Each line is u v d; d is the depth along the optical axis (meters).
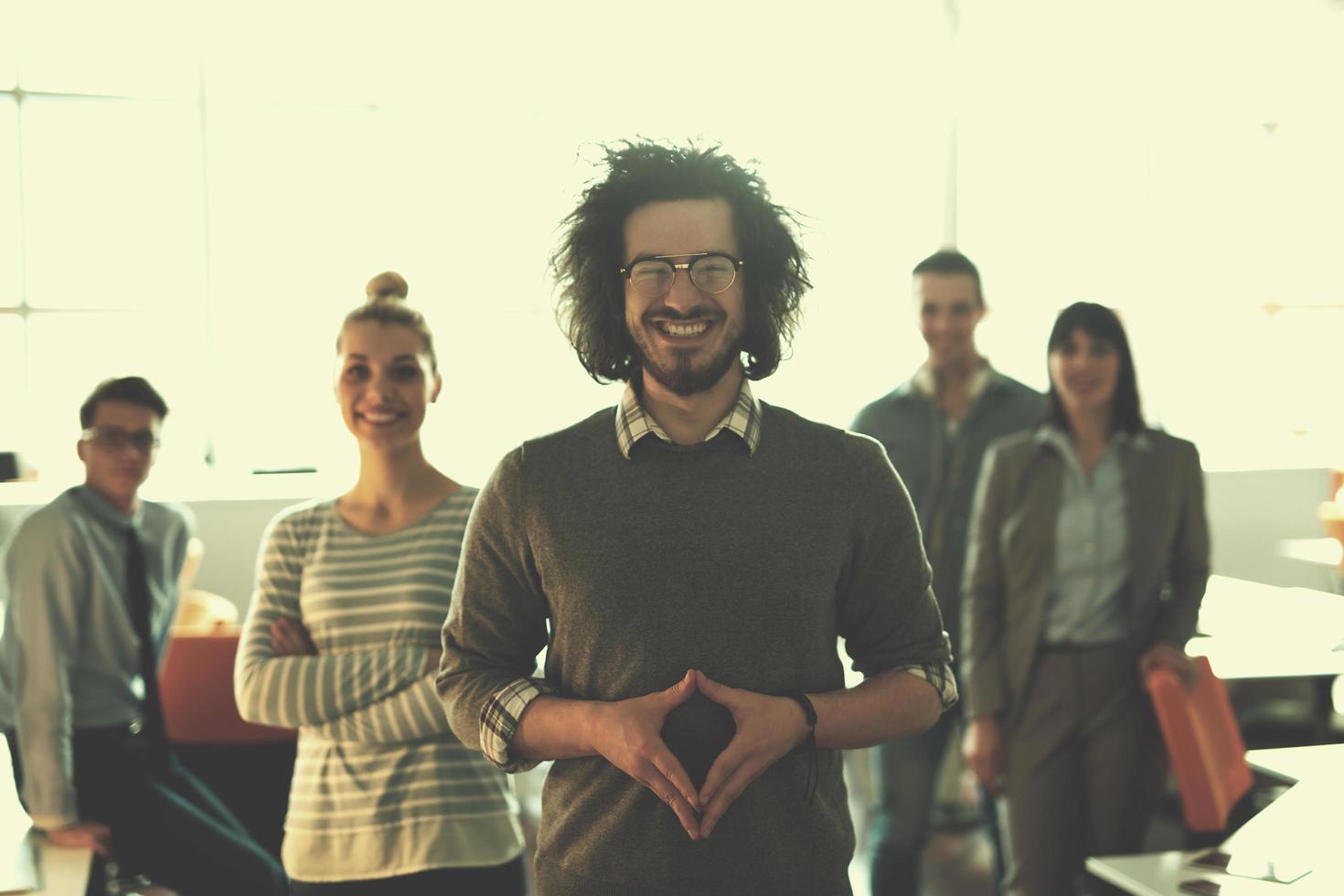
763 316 1.67
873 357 6.83
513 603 1.67
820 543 1.59
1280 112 7.28
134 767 2.88
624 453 1.62
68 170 6.15
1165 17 7.08
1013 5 6.96
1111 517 2.96
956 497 3.68
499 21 6.50
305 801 2.20
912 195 6.93
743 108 6.75
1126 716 2.91
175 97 6.22
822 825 1.59
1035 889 2.94
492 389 6.61
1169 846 4.20
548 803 1.65
